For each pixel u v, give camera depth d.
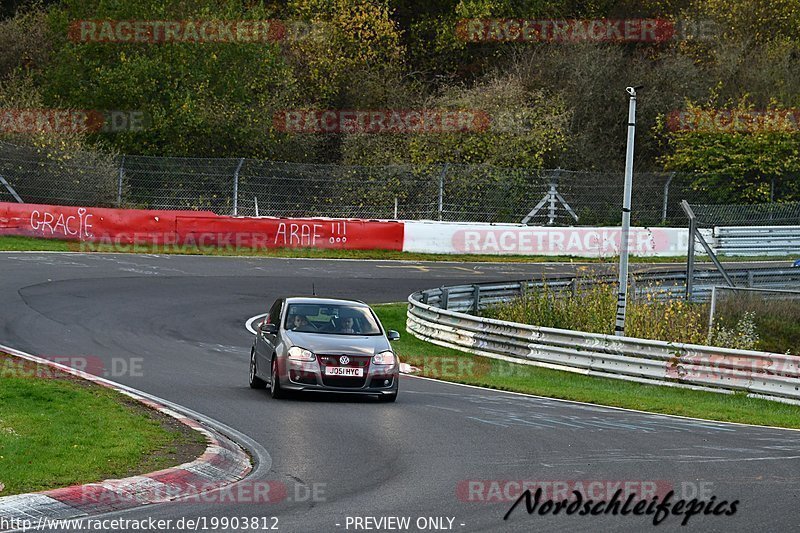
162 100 99.81
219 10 106.38
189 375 39.16
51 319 49.75
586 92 124.31
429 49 136.50
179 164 88.94
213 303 60.03
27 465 21.45
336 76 121.94
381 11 131.50
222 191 88.12
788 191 110.06
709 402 41.84
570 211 95.69
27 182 83.00
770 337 62.03
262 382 37.28
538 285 65.69
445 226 88.56
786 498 21.78
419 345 55.62
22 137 84.81
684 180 109.12
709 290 70.19
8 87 100.69
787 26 132.75
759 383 43.00
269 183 90.62
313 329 36.44
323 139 114.25
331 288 68.94
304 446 26.44
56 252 72.44
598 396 40.78
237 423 29.41
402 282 73.62
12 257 68.25
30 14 121.88
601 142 123.50
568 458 26.02
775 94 122.75
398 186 93.50
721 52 129.50
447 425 30.78
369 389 34.62
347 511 19.56
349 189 92.56
